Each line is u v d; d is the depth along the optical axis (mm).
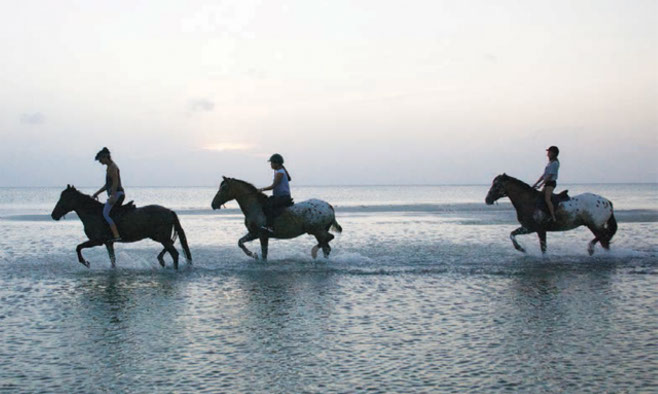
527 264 14453
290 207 15094
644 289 11008
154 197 128625
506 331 8008
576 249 17547
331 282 12062
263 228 14906
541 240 15930
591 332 7902
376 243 19938
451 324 8438
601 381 6020
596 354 6930
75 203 13898
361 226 27797
